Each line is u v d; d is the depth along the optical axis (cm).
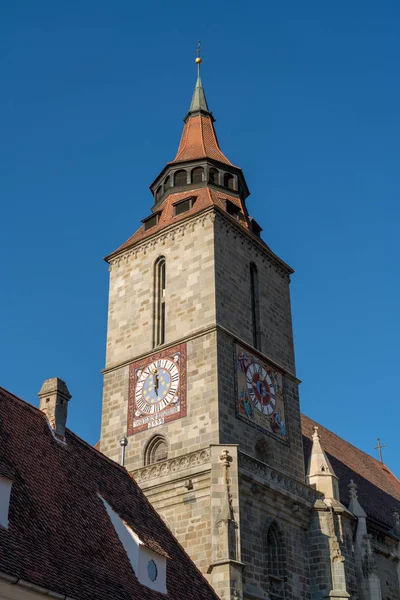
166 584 3791
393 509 7075
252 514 5094
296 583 5247
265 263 6612
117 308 6438
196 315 5853
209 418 5356
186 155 7075
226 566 4556
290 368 6366
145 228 6775
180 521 5081
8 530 3053
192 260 6109
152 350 5944
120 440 5762
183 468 5228
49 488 3612
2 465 3397
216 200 6512
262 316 6281
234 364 5688
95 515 3775
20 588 2814
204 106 7744
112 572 3456
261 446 5650
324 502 5669
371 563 5812
